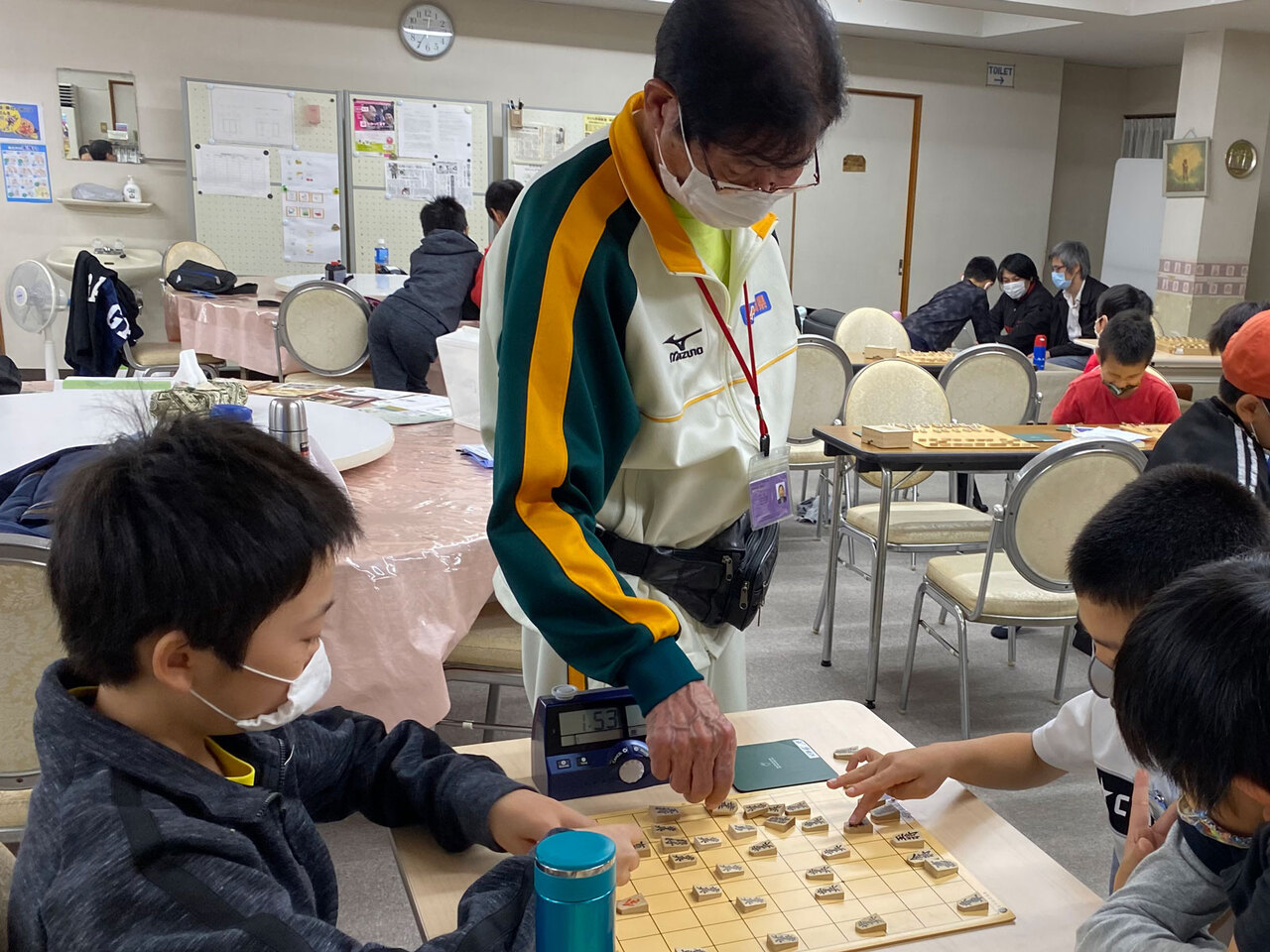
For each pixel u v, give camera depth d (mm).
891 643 3434
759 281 1277
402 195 7016
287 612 712
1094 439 2441
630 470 1201
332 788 1024
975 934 863
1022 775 1193
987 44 8148
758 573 1281
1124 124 9391
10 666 1439
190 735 751
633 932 846
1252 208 7125
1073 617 2650
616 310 1079
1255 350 1863
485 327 1189
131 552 661
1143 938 780
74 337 4988
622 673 982
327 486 768
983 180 8742
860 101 8227
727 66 921
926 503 3482
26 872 682
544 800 950
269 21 6680
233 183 6664
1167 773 718
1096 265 9570
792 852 963
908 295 8766
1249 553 877
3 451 1979
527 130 7219
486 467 2273
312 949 646
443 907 905
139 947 613
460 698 2775
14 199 6477
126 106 6535
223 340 4977
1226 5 6066
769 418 1290
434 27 6969
